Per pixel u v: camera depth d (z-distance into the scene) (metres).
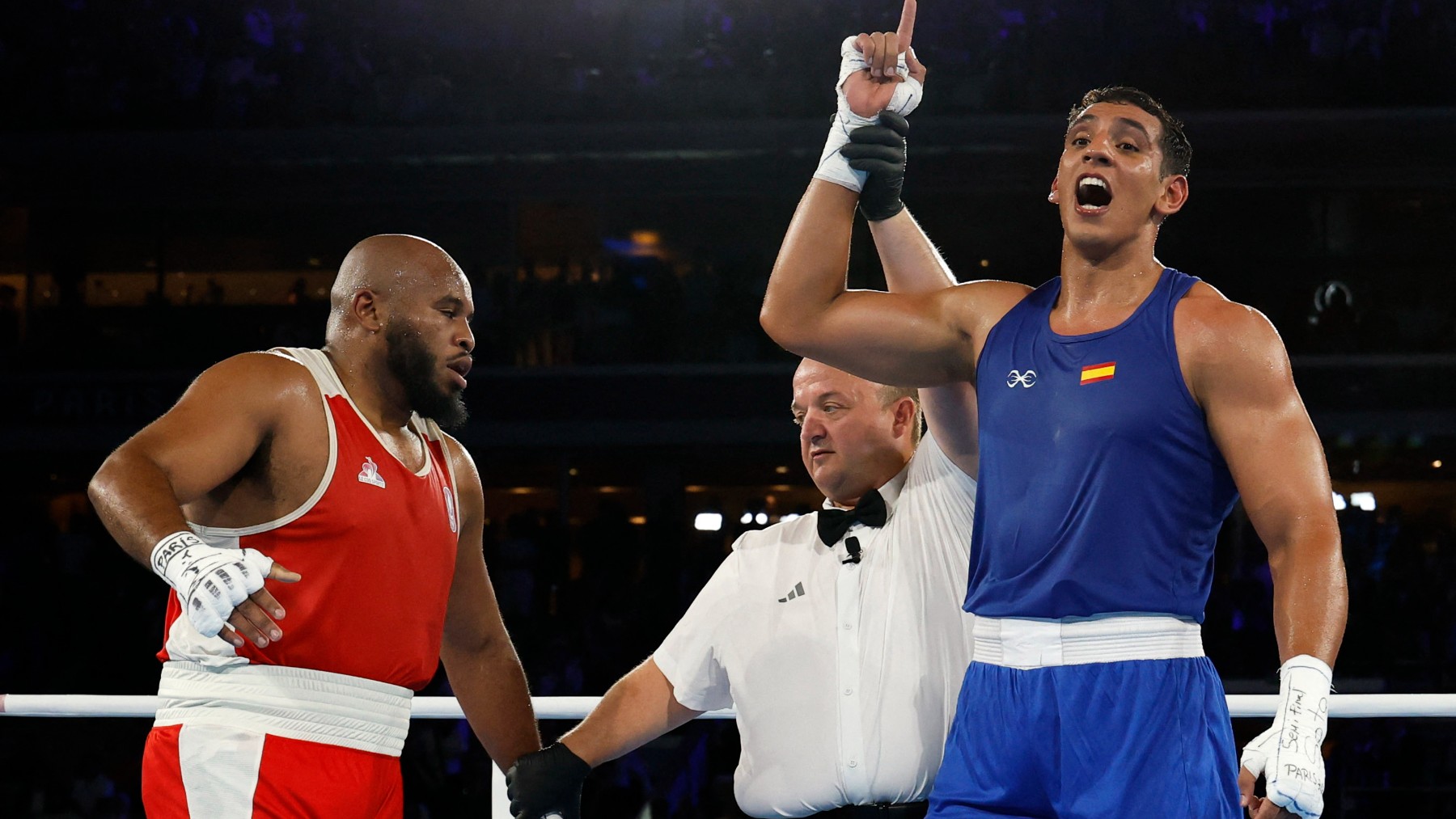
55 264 14.77
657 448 14.17
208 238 14.85
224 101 14.59
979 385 2.09
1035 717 1.92
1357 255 14.31
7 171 14.25
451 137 14.08
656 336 14.52
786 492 14.13
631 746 2.60
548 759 2.55
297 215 14.84
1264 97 14.21
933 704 2.32
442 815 8.69
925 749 2.31
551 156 14.25
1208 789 1.85
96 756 9.39
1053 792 1.91
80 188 14.45
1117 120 2.01
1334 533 1.83
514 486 14.38
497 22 15.05
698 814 8.65
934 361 2.18
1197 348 1.90
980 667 2.03
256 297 14.84
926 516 2.40
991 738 1.96
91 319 14.43
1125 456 1.90
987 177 14.23
